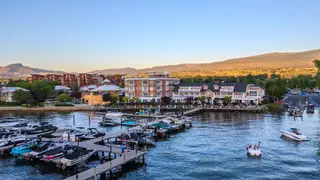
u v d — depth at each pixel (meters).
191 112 123.62
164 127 83.88
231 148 66.44
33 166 56.09
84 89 199.88
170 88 168.25
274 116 116.88
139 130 79.44
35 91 176.38
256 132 83.00
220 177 49.47
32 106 155.00
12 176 50.84
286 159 57.84
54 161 55.00
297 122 100.06
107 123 98.81
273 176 49.38
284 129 85.81
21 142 67.94
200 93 159.25
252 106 138.62
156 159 59.62
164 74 178.12
